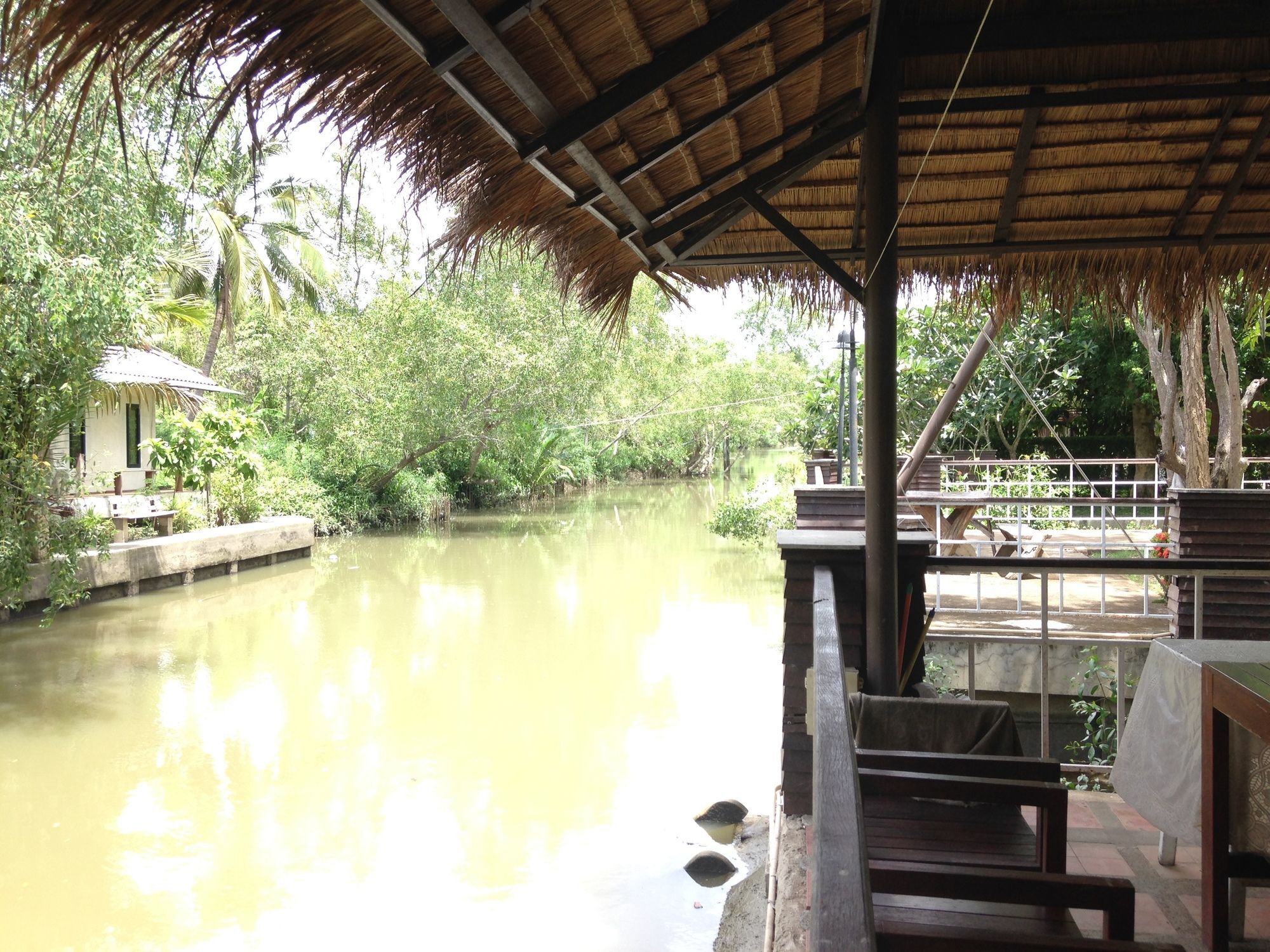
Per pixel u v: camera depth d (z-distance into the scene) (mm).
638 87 2418
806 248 3422
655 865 5617
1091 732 6551
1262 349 13125
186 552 15109
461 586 15102
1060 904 1725
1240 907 2262
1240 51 3215
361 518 23047
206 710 8758
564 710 8633
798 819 3666
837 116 3510
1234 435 8734
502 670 10039
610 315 4219
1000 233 4086
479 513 27641
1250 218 3947
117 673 10023
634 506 30078
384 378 22344
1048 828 2033
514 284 22875
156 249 9945
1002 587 9602
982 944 1616
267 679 9773
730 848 5812
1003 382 14914
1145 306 4301
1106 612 8211
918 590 3502
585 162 2693
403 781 7008
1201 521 6680
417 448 23094
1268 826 2197
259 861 5766
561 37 2158
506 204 2922
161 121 8578
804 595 3578
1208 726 2213
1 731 8211
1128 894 1695
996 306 4391
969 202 3967
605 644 11094
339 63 1973
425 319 21938
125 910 5199
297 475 21891
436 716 8531
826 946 848
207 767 7359
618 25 2197
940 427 7098
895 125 3188
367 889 5402
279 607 13445
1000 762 2209
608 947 4734
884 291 3254
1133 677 6703
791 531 3930
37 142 7969
